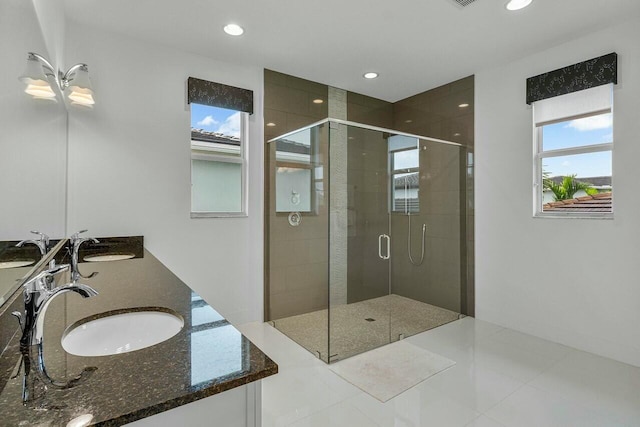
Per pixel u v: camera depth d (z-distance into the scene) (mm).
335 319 2939
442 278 3637
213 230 3127
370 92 3992
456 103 3627
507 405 1993
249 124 3305
